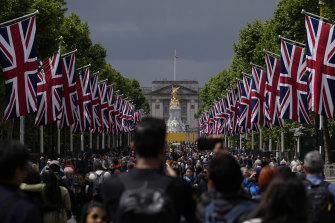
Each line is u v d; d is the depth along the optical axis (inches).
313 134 4569.4
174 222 505.7
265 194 485.4
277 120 3329.2
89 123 4190.5
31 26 2265.0
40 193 1055.6
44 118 2910.9
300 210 474.9
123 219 471.5
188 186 517.7
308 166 799.7
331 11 3563.0
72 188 1604.3
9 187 509.7
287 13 4557.1
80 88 3895.2
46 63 2940.5
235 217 516.1
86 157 4227.4
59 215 1085.1
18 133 5073.8
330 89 2396.7
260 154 5280.5
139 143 522.9
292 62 2888.8
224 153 578.9
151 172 513.7
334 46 2390.5
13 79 2230.6
